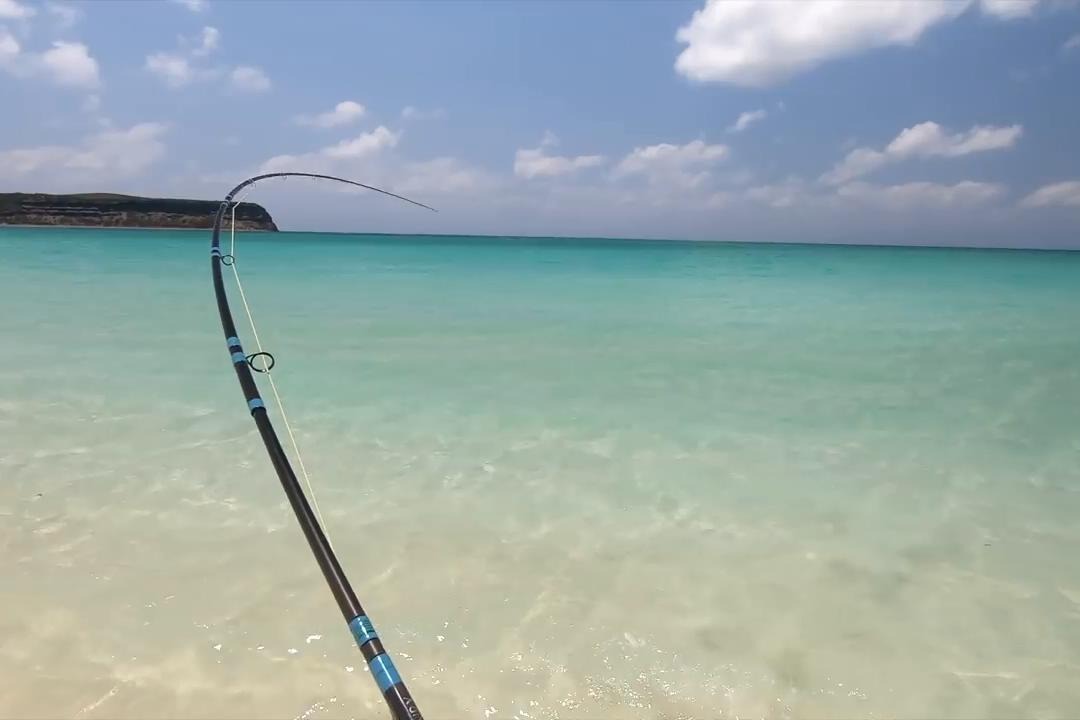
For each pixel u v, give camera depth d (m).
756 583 3.18
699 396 6.28
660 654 2.68
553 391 6.32
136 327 8.87
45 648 2.58
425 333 9.23
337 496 3.97
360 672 2.53
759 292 16.55
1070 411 5.95
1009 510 3.97
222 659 2.56
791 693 2.50
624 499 4.03
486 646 2.69
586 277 20.64
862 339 9.50
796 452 4.86
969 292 17.14
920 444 5.07
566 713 2.38
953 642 2.79
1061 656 2.72
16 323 8.98
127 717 2.27
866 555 3.45
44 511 3.66
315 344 8.17
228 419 5.20
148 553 3.27
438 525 3.65
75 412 5.29
